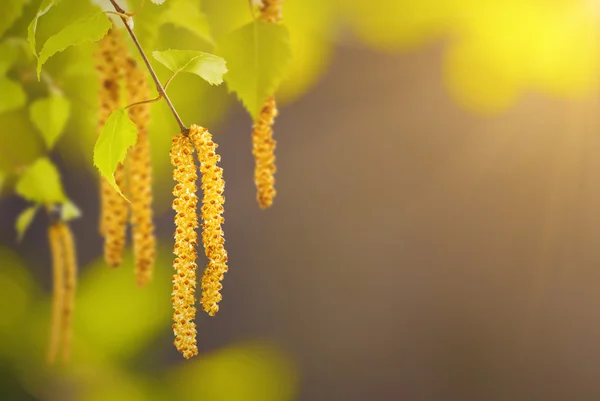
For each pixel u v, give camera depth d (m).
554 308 15.41
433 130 15.77
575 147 14.93
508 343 15.39
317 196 16.27
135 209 3.21
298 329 15.30
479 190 15.95
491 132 15.52
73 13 2.96
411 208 16.28
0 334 4.93
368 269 16.02
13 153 4.07
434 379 15.28
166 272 5.08
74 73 3.91
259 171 2.91
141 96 3.12
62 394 4.88
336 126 16.11
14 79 3.88
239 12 4.02
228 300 15.24
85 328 4.88
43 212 11.61
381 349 15.50
